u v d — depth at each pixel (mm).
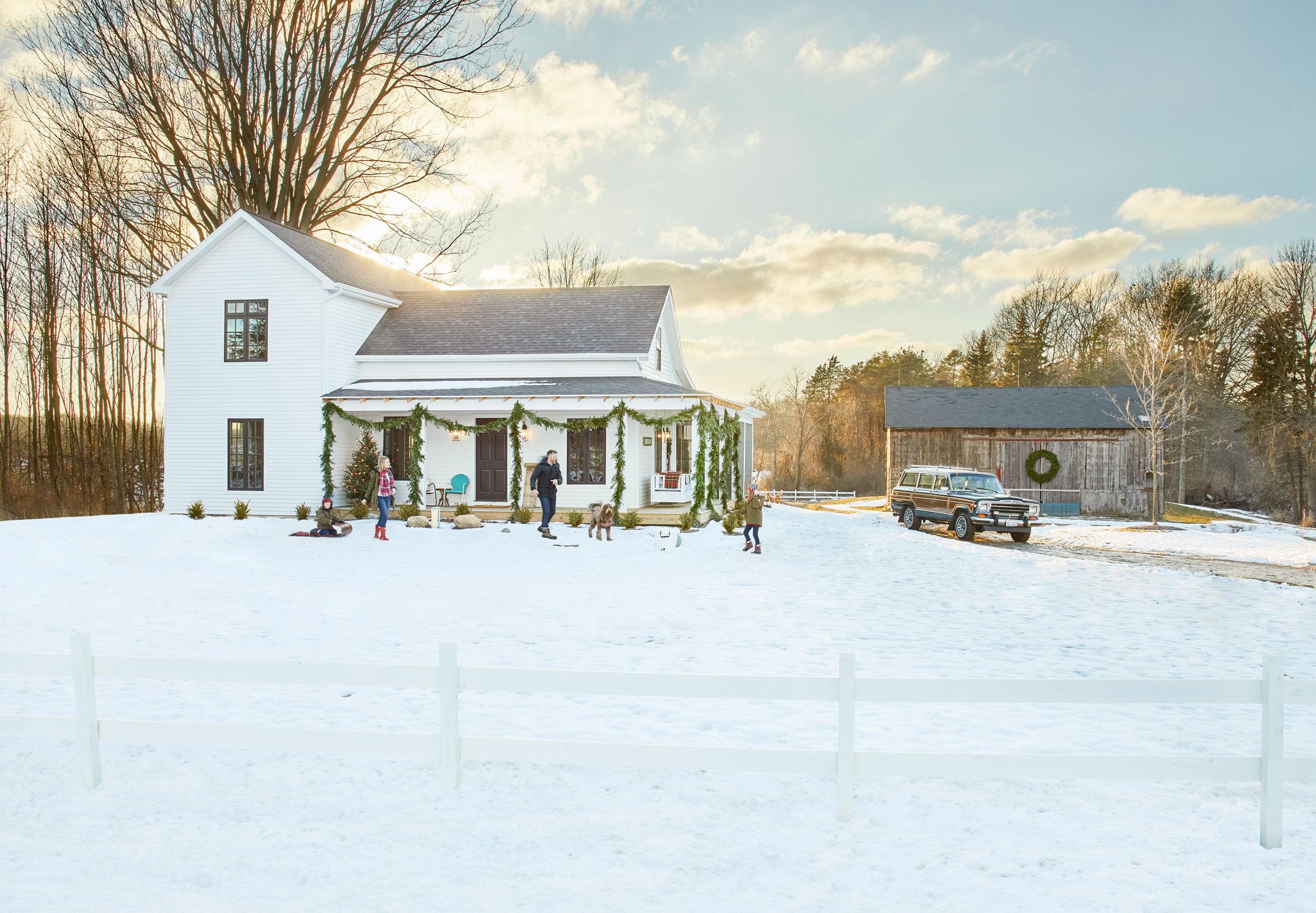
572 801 5551
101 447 40500
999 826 5156
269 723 7148
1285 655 9922
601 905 4207
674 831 5082
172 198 35594
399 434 27594
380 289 29750
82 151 36281
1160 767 5059
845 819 5199
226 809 5434
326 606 12422
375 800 5559
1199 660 9602
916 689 5172
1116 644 10414
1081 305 70688
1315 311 45281
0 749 6562
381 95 37656
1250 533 28250
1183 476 46594
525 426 25750
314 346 25656
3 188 38938
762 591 14273
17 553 18109
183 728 5637
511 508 24516
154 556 17859
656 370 28984
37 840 4996
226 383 26156
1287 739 6953
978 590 14836
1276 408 44406
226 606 12320
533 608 12328
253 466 26125
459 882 4457
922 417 35250
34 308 39781
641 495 25609
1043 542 24438
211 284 26234
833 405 81188
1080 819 5285
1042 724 7281
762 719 7340
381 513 20797
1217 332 54031
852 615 12195
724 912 4141
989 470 34656
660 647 9867
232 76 35156
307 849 4855
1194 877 4523
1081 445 34188
